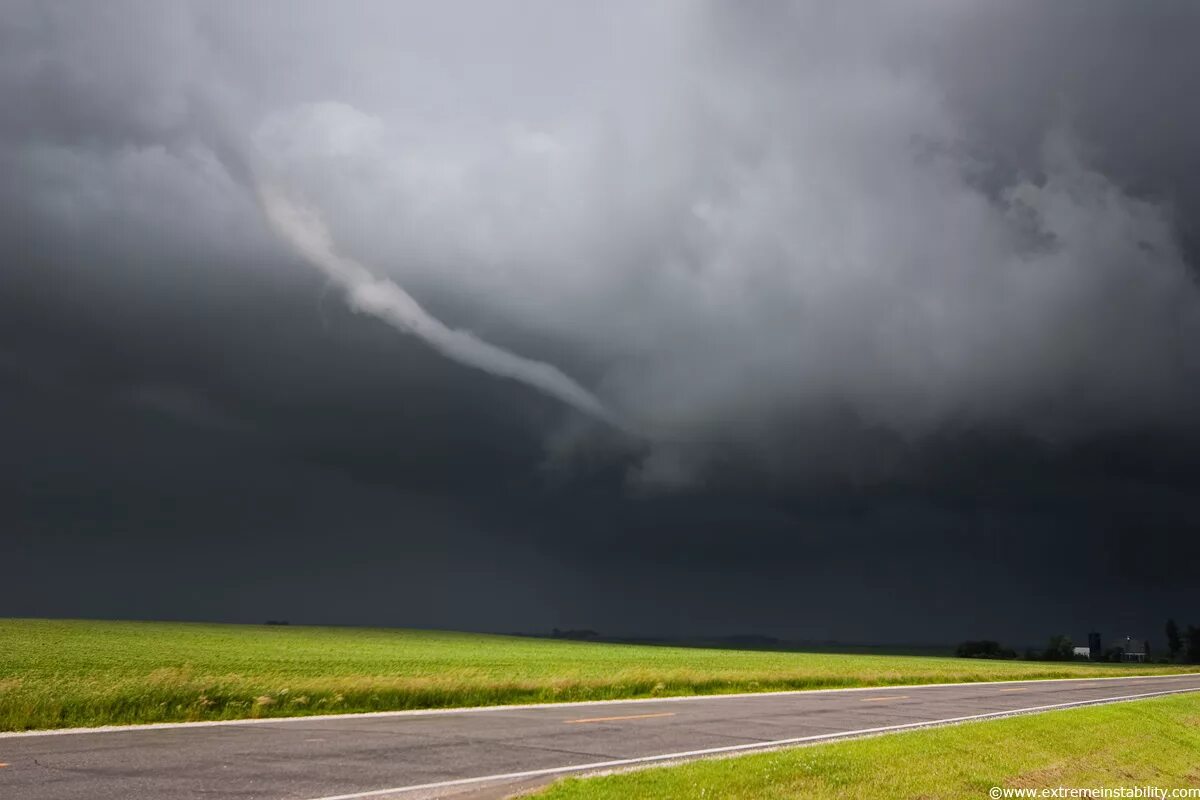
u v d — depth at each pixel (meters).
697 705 28.77
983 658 155.75
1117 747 21.70
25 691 20.44
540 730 19.78
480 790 12.38
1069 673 73.31
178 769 12.95
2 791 11.09
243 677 28.94
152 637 76.00
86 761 13.45
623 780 12.66
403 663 49.53
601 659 66.44
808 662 76.19
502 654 69.56
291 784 12.12
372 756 14.95
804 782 13.25
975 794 13.77
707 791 12.13
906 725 23.73
